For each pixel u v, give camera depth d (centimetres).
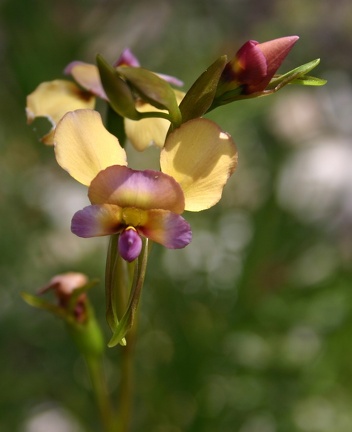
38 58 44
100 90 22
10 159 45
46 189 45
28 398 40
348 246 45
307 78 20
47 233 44
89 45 47
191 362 39
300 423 38
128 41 49
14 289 43
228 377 39
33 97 22
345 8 56
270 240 41
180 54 49
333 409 38
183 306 41
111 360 40
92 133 19
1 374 40
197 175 19
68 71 22
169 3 51
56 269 43
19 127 45
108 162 19
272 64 20
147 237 19
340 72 55
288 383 39
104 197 19
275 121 50
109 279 19
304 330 40
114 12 49
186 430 38
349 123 51
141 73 20
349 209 46
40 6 45
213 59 49
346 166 48
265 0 55
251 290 40
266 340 40
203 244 43
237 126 47
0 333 41
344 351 39
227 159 19
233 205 46
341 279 41
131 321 19
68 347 41
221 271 42
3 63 45
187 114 20
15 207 44
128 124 22
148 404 39
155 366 40
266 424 38
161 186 19
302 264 43
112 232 19
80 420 40
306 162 48
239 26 54
